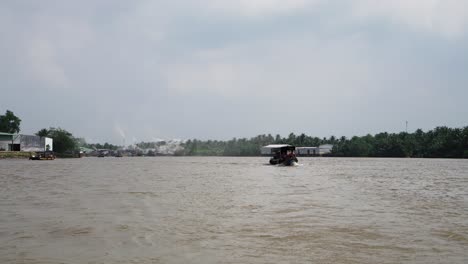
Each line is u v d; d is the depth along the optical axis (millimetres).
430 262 11031
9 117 142250
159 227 15516
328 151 193000
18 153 114188
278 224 16219
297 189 31141
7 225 15812
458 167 72875
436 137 155500
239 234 14336
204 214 18641
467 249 12367
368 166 77812
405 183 37375
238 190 30250
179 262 10938
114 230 14938
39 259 11141
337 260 11195
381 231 14898
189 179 42406
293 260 11188
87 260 11070
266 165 85688
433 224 16250
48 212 19016
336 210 19953
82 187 31984
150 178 44000
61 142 149875
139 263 10789
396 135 179125
